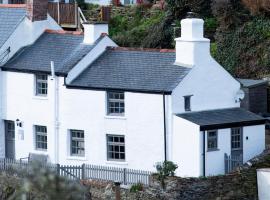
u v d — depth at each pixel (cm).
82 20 8812
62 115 6331
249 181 5622
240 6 7744
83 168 5994
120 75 6184
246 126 6028
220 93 6162
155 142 5941
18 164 6038
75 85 6238
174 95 5872
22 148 6575
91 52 6397
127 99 6044
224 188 5581
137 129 6016
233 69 7469
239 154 6000
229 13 7688
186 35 6059
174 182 5559
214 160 5856
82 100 6234
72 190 2725
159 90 5884
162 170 5606
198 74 6028
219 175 5638
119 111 6112
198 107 6028
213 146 5859
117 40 8450
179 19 8231
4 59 6650
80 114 6250
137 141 6019
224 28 7694
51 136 6400
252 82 6862
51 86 6375
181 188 5544
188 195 5544
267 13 7581
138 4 8944
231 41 7569
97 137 6178
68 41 6631
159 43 8188
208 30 8056
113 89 6075
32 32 6788
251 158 6053
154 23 8394
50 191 2706
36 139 6506
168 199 5562
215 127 5831
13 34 6688
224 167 5912
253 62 7375
